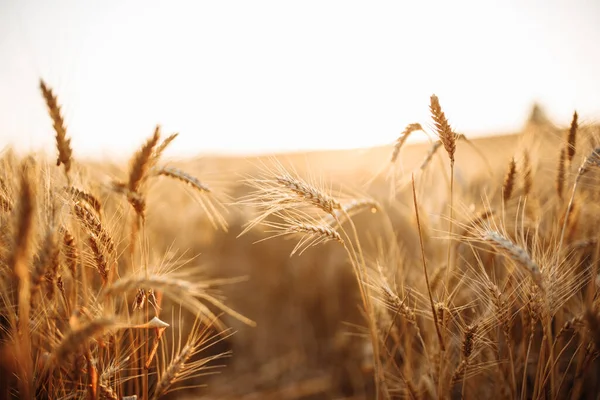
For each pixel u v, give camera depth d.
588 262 3.37
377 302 3.33
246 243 6.61
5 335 2.60
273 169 2.82
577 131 2.93
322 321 6.03
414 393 2.90
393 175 3.23
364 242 5.98
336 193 3.33
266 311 6.15
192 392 4.69
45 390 2.56
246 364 5.35
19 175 2.14
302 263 6.32
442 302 2.73
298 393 4.72
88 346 2.20
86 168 3.07
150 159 2.43
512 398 2.66
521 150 3.37
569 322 2.59
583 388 3.22
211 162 4.89
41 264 1.94
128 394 3.12
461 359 2.82
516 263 2.48
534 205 3.37
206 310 1.88
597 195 3.32
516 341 3.40
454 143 2.58
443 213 3.86
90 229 2.40
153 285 1.85
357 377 4.83
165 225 5.22
